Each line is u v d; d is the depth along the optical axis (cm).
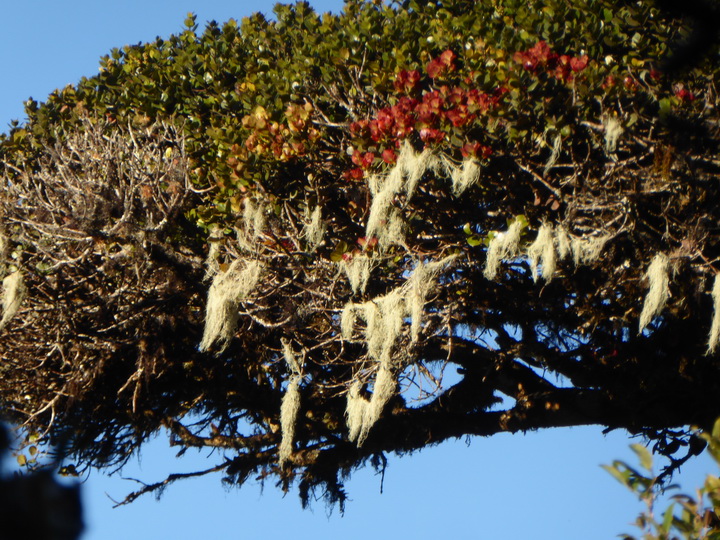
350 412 1877
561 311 2044
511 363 2314
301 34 2345
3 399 2105
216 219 2031
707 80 1777
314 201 1961
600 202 1761
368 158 1862
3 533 408
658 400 2069
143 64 2512
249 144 2000
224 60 2380
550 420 2180
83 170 2083
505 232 1856
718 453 757
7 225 2081
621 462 732
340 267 1891
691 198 1770
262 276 1962
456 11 2188
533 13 1955
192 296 2169
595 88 1764
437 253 1927
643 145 1770
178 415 2395
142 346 2111
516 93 1777
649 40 1856
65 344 2089
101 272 2072
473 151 1766
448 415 2252
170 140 2164
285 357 2011
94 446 2238
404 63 1983
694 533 722
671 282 1780
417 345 1933
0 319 2081
